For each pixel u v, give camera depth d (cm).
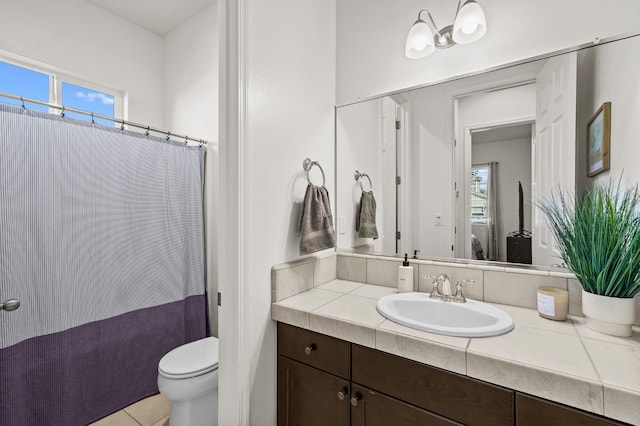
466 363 83
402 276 138
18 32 180
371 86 161
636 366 74
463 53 135
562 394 71
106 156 167
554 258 117
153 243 189
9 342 132
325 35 163
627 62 103
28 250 138
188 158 210
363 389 102
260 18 120
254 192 117
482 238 134
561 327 99
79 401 157
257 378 118
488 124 131
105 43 220
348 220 168
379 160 159
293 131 138
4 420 131
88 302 160
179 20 234
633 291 89
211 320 225
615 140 104
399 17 152
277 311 123
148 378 187
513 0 124
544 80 118
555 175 117
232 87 112
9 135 133
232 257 112
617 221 90
